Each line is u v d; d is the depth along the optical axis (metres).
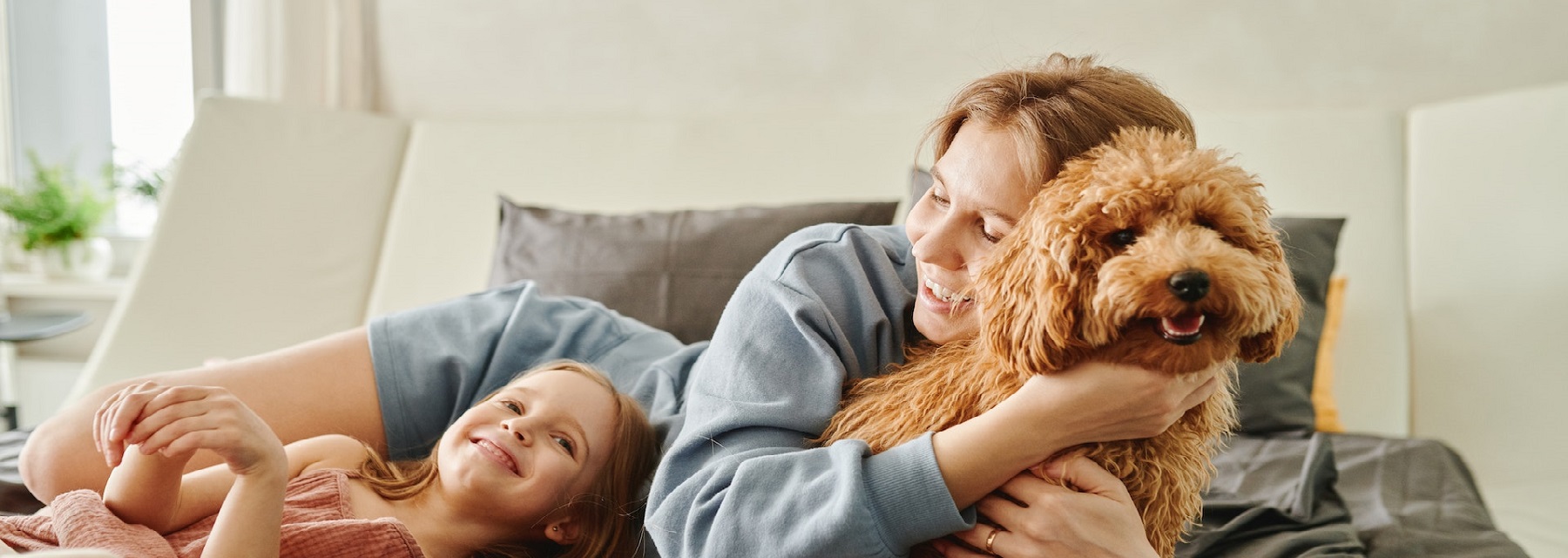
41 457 1.17
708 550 0.89
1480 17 2.17
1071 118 0.86
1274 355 0.77
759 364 1.01
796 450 0.96
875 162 2.15
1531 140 1.99
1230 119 2.14
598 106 2.62
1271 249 0.76
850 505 0.84
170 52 3.13
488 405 1.21
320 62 2.66
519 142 2.32
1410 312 2.02
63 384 2.97
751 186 2.17
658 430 1.28
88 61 3.19
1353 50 2.22
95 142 3.21
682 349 1.44
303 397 1.28
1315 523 1.26
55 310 3.02
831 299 1.04
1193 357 0.73
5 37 3.19
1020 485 0.86
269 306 2.15
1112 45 2.32
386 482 1.19
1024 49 2.36
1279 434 1.69
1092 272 0.73
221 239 2.17
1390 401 1.92
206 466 1.18
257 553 0.89
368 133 2.40
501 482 1.16
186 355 2.03
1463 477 1.55
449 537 1.17
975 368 0.88
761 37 2.51
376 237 2.31
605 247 1.78
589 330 1.46
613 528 1.22
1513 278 1.96
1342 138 2.08
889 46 2.44
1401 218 2.03
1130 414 0.79
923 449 0.86
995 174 0.87
